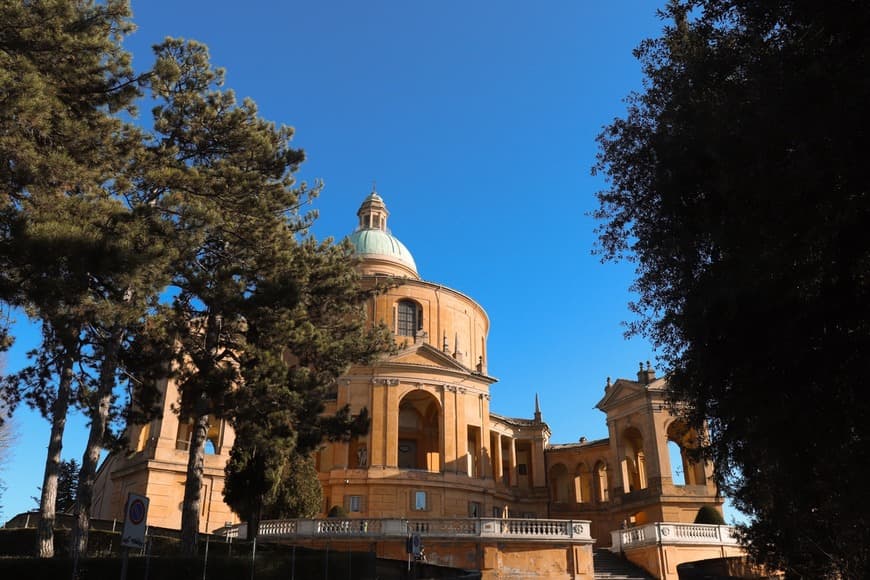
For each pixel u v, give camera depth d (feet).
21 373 83.92
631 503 163.94
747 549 59.67
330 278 86.43
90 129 56.29
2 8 50.85
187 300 81.30
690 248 42.57
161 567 61.77
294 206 82.28
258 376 71.87
